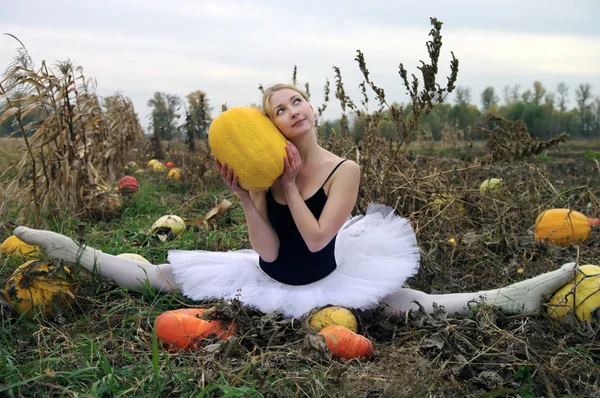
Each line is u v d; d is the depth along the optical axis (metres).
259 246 3.37
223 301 3.29
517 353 2.84
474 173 7.58
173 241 5.05
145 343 3.03
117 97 11.47
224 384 2.50
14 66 5.22
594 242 4.89
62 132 5.92
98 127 8.02
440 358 2.89
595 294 3.14
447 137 22.28
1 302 3.26
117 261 3.71
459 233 4.90
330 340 2.85
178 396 2.47
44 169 5.74
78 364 2.71
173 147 14.47
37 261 3.52
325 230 3.21
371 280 3.38
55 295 3.43
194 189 8.82
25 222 5.47
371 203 4.50
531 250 4.54
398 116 4.88
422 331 3.16
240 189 3.25
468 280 4.23
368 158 5.03
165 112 15.67
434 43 4.39
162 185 9.45
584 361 2.71
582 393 2.53
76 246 3.70
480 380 2.62
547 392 2.53
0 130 6.73
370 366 2.69
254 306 3.28
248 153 3.06
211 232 5.41
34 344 3.05
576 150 23.92
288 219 3.37
